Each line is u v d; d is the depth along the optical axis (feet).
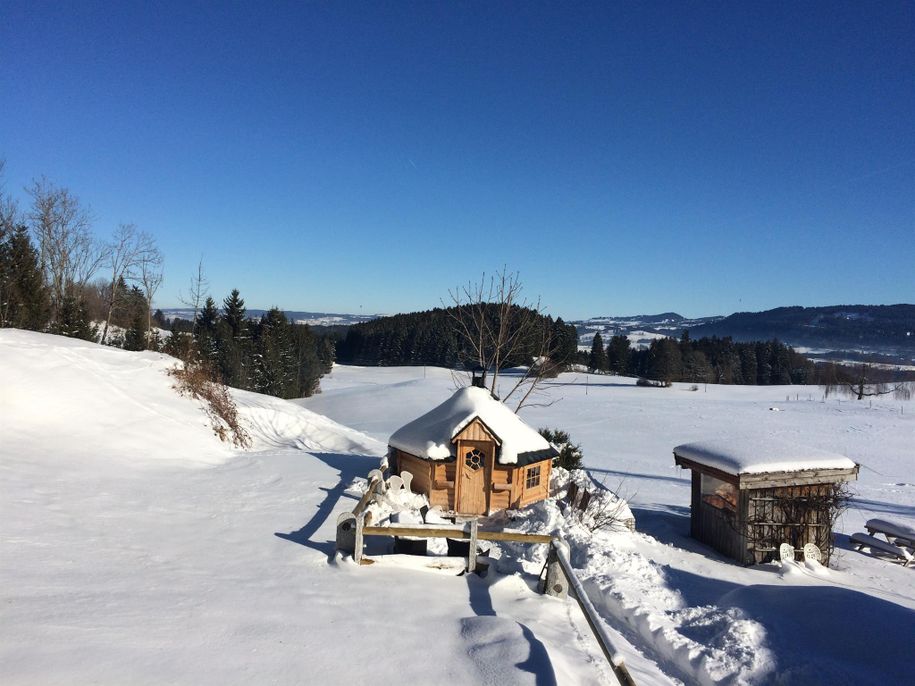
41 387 45.62
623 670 13.84
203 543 25.39
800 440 124.67
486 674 14.87
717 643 21.20
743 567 38.68
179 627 16.12
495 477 37.17
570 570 20.13
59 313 129.70
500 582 22.49
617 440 120.88
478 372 42.29
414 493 38.24
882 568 42.60
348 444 68.74
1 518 24.85
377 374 276.82
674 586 29.07
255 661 14.58
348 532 24.72
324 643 16.11
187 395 57.93
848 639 21.25
